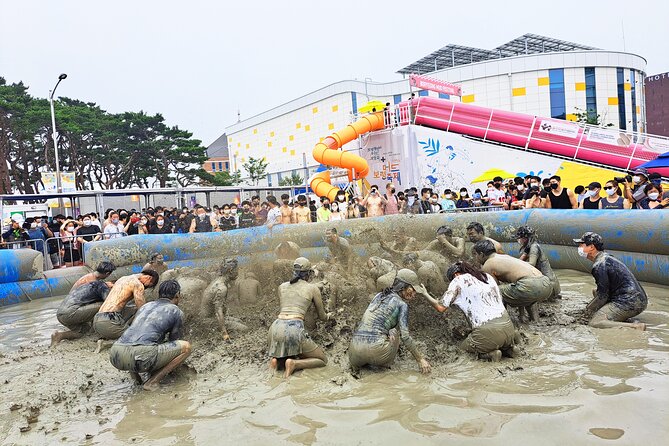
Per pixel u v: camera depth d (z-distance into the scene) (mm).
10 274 11086
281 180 63219
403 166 19438
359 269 8578
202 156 47562
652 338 5395
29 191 39000
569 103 46156
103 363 6145
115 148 42688
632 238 8430
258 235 12555
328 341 6062
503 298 6223
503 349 5152
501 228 10898
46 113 34656
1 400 5039
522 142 18438
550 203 11523
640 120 49438
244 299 7844
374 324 5102
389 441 3535
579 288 8242
